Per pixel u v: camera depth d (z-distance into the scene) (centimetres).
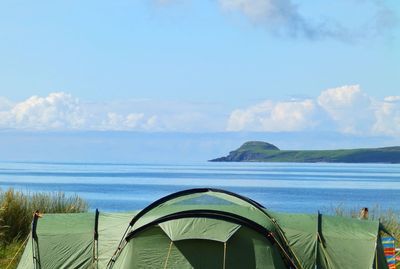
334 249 1641
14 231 2236
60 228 1698
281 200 7844
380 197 8638
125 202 7044
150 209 1650
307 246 1642
